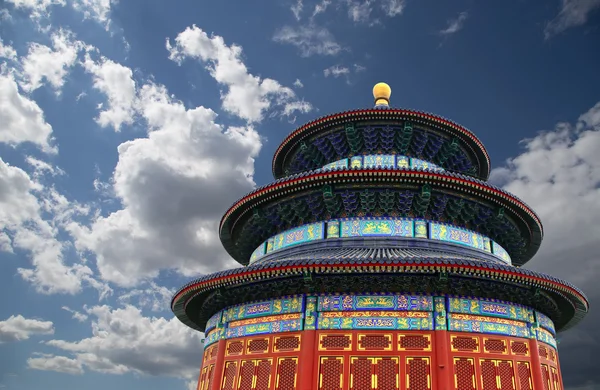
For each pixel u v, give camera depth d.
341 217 33.91
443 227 33.38
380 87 46.28
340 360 26.55
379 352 26.41
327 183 32.47
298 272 26.72
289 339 28.11
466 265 25.36
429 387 25.48
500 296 29.31
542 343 30.83
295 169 46.28
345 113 39.19
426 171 31.38
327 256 28.64
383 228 32.53
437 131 40.19
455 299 27.72
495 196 33.19
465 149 42.47
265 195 34.81
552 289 29.31
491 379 26.70
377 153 40.31
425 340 26.48
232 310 32.31
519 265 43.88
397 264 25.39
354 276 27.83
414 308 27.22
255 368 28.81
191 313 39.66
